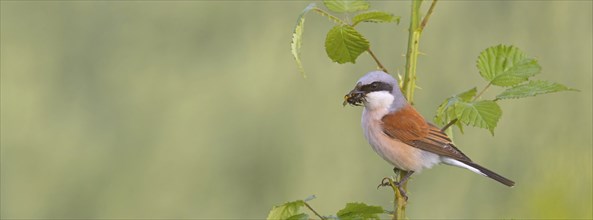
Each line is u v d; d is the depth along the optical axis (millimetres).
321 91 13852
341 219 4480
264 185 13930
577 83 10742
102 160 15375
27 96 16188
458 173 11195
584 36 11102
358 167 13352
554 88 4551
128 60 15859
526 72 4875
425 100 11984
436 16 12117
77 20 16359
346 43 4828
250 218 14242
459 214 10961
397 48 12375
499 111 4605
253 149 14273
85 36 16219
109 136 15648
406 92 4707
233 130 14523
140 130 15367
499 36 11727
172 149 14969
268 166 13992
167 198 14930
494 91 11727
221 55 15094
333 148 13625
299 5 14859
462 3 12086
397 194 4547
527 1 11602
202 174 14648
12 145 15938
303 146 13594
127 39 15922
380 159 13352
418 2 4723
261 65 14570
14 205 15477
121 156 15469
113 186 15250
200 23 15227
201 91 15125
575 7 11125
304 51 14055
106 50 15836
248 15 15016
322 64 13984
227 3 15172
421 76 12102
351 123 13625
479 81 11898
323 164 13477
